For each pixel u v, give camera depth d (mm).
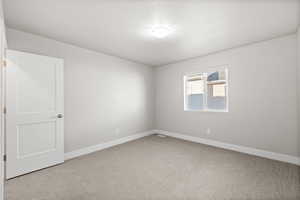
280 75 2670
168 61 4285
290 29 2381
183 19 2062
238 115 3188
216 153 3105
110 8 1798
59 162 2656
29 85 2348
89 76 3268
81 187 1940
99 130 3436
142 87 4551
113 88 3756
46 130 2525
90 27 2283
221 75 3627
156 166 2541
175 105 4410
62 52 2842
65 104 2881
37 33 2473
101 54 3498
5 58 2143
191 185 1975
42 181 2086
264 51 2832
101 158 2902
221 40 2803
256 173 2258
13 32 2303
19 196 1760
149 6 1761
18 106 2242
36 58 2422
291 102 2572
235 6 1765
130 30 2389
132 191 1853
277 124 2717
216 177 2166
